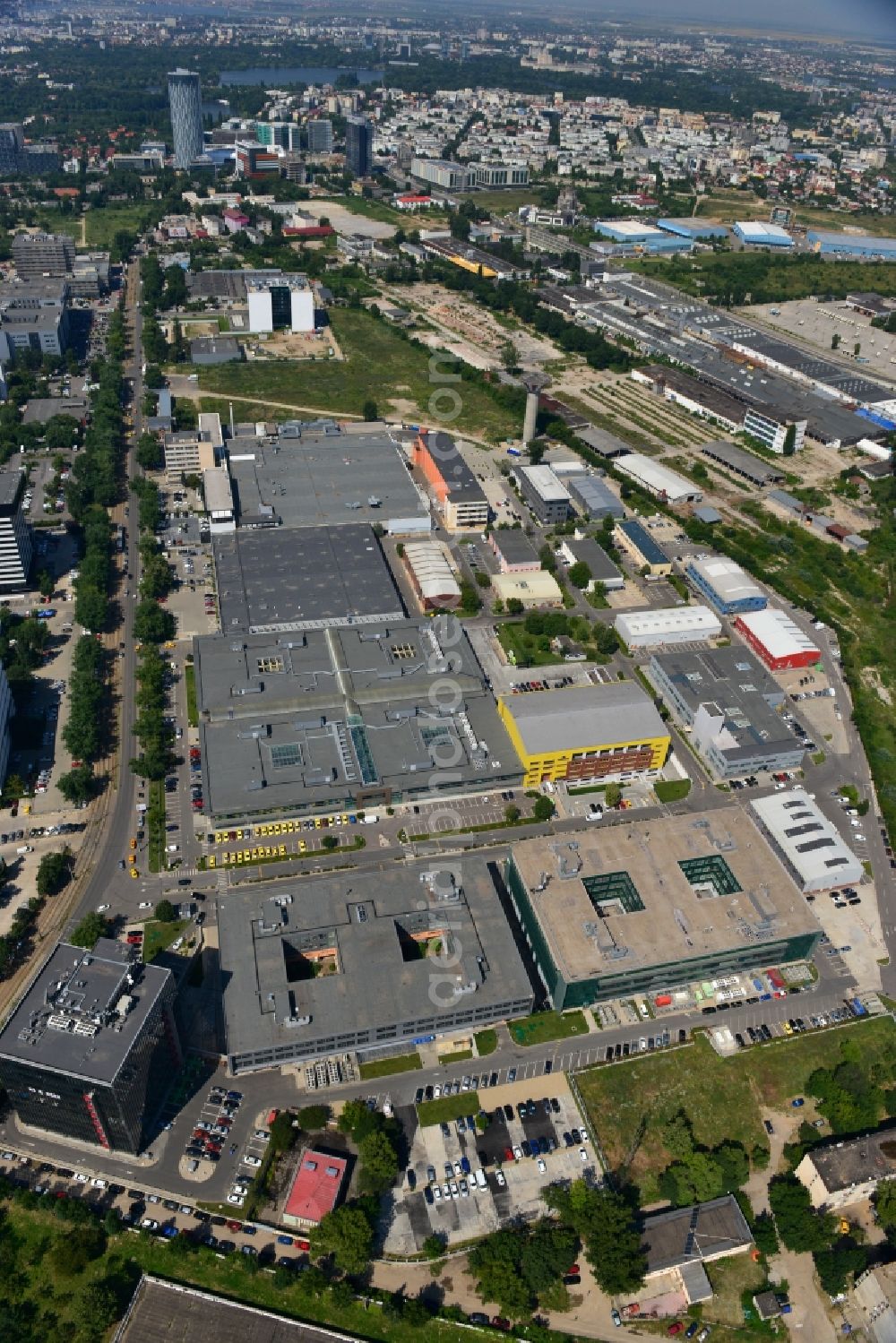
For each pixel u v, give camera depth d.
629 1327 188.38
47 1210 198.62
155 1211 199.62
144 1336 180.00
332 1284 188.12
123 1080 189.50
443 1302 189.50
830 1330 190.00
